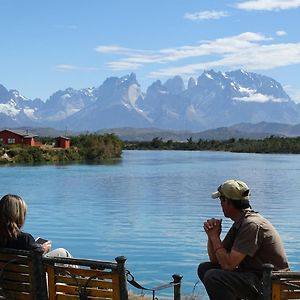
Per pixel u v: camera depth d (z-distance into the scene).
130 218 38.12
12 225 7.94
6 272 7.89
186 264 22.22
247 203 7.66
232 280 7.39
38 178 83.44
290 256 24.00
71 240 28.56
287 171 106.38
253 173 100.12
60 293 7.51
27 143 169.50
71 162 143.12
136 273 20.50
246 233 7.34
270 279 6.65
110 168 114.62
